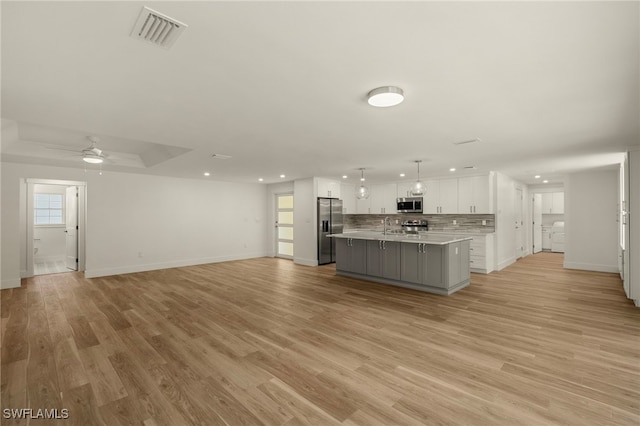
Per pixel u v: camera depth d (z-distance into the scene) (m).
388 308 4.14
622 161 5.24
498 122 3.05
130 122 3.03
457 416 1.93
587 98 2.43
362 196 6.06
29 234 6.21
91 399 2.14
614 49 1.70
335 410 2.00
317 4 1.33
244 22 1.46
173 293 4.98
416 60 1.84
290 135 3.55
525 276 6.15
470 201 7.00
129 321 3.68
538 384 2.27
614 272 6.40
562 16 1.41
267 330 3.38
